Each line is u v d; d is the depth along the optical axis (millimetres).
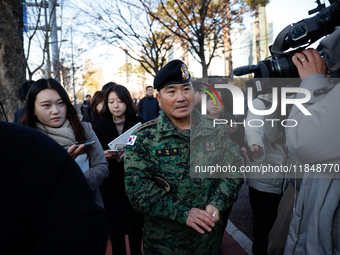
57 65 10281
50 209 677
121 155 2174
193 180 1314
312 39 1001
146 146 1360
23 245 668
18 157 662
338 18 927
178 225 1315
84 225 690
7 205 645
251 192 1998
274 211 1911
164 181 1323
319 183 1011
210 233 1364
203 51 6426
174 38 7926
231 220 2984
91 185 1644
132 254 2295
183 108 1315
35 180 665
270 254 1494
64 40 9195
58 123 1593
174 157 1328
